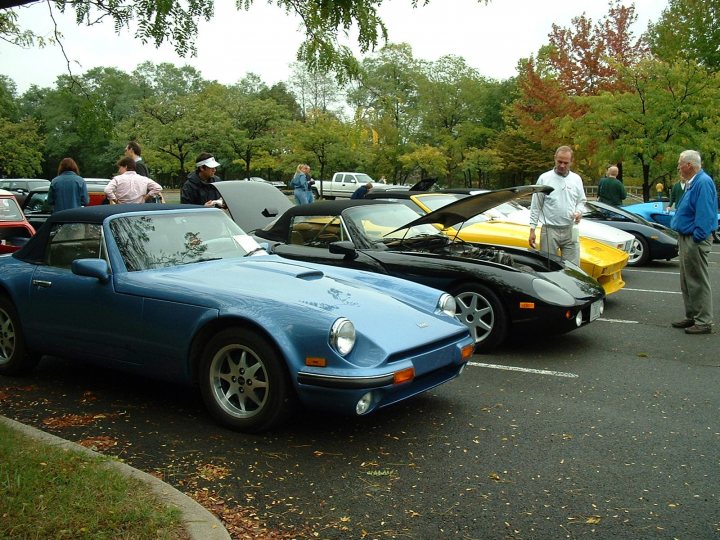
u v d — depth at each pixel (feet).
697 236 23.02
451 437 13.53
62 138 194.70
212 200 30.73
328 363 12.32
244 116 118.32
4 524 8.98
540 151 134.92
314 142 111.96
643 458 12.58
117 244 15.31
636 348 21.34
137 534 8.86
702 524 10.11
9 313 17.08
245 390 13.39
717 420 14.70
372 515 10.29
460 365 14.56
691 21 96.53
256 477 11.57
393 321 13.55
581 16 108.68
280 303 13.03
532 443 13.28
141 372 14.82
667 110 72.08
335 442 13.19
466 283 20.24
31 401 15.55
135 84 196.03
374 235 22.93
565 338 22.67
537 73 114.73
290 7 16.87
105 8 16.17
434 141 155.94
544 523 10.11
